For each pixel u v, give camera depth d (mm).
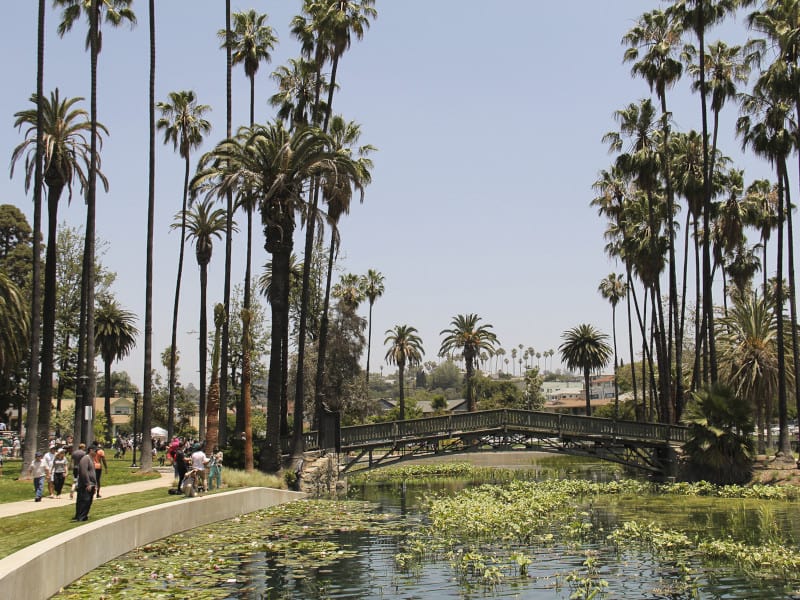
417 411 104938
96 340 76688
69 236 55719
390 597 14625
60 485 24500
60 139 36438
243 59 49969
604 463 71062
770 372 45438
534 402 120250
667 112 50062
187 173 53938
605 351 89750
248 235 48062
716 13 44125
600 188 64688
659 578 16109
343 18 43438
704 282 43344
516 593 14945
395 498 38625
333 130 52406
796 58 39000
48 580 13398
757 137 40344
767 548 18828
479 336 99688
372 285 97188
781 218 39844
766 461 39375
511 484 40281
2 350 40281
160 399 84500
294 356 67938
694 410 39250
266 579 16188
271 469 37750
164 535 21688
